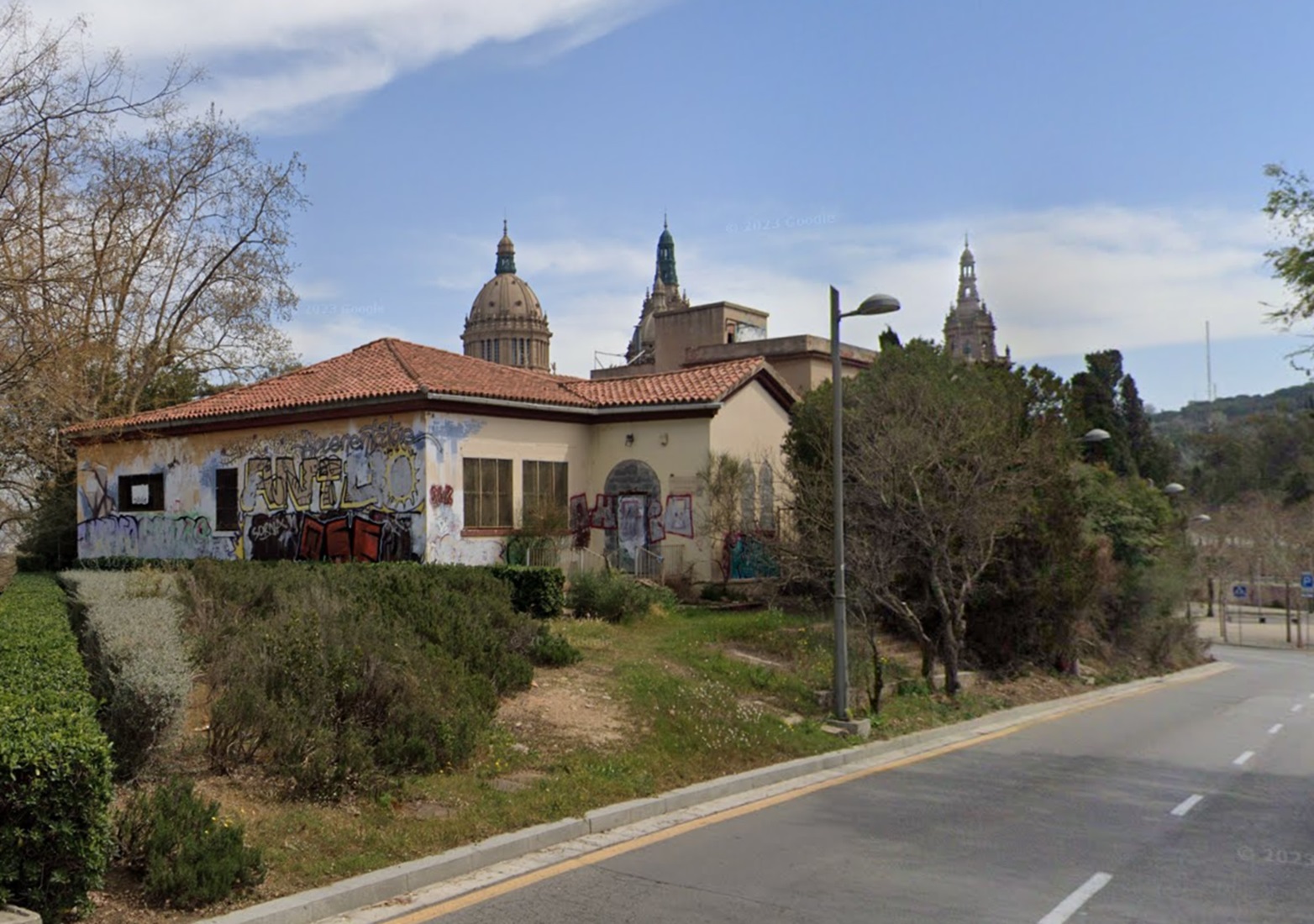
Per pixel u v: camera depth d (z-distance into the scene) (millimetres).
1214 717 18359
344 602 12859
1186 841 8828
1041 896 7105
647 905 6770
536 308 124375
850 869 7688
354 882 6777
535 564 23125
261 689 9023
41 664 8148
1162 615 29625
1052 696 19953
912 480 16797
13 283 17609
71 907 5762
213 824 6762
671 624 19797
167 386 34906
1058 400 25266
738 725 12250
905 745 13648
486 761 9922
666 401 24766
